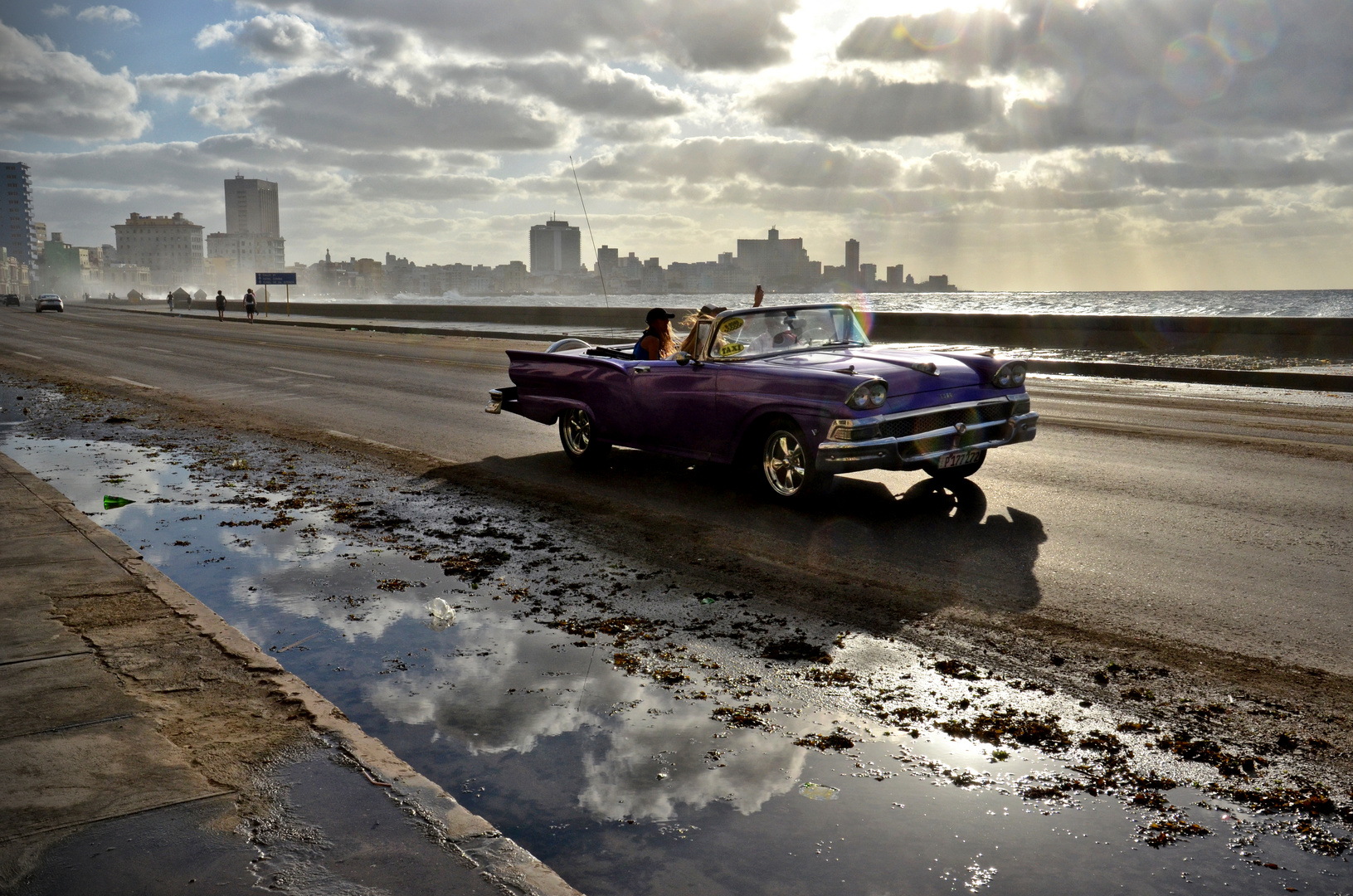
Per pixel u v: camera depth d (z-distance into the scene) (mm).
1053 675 3861
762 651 4203
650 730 3441
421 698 3771
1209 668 3885
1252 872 2521
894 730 3408
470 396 14398
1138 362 18406
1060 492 7227
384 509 7246
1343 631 4254
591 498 7422
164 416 12836
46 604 4520
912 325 24891
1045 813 2836
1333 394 13648
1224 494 6992
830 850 2654
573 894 2307
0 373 19438
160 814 2688
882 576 5270
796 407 6574
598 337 28094
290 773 2924
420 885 2348
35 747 3088
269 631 4609
